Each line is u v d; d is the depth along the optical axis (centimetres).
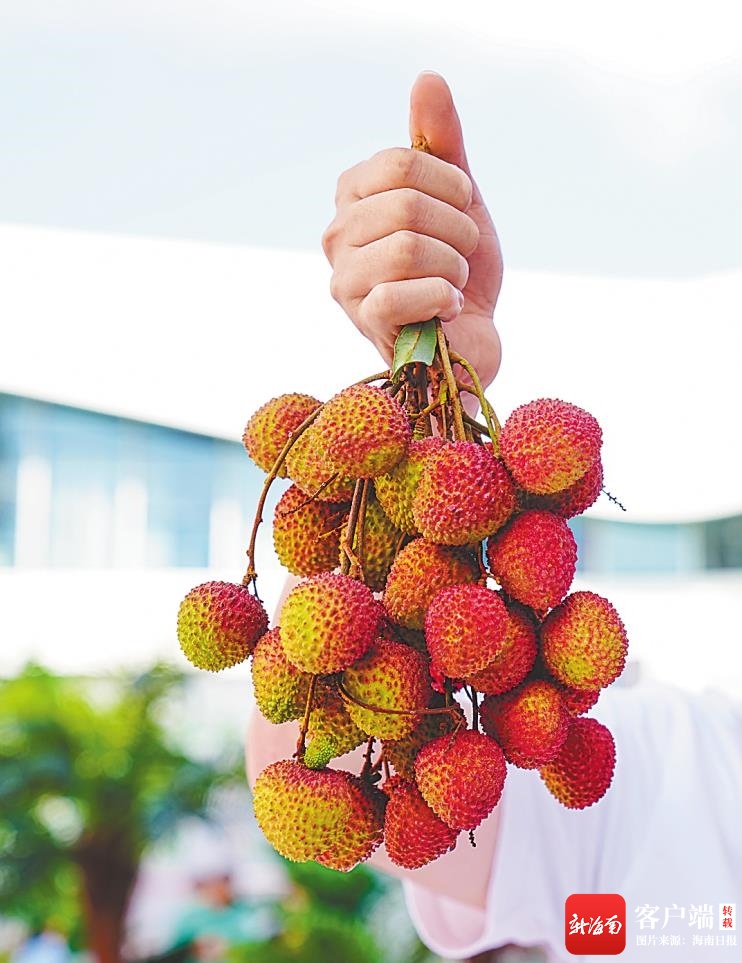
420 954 238
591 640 45
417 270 57
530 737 45
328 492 49
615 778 103
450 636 43
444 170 60
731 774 104
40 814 248
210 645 48
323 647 43
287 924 243
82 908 244
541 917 96
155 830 251
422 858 46
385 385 52
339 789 45
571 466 44
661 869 99
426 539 46
